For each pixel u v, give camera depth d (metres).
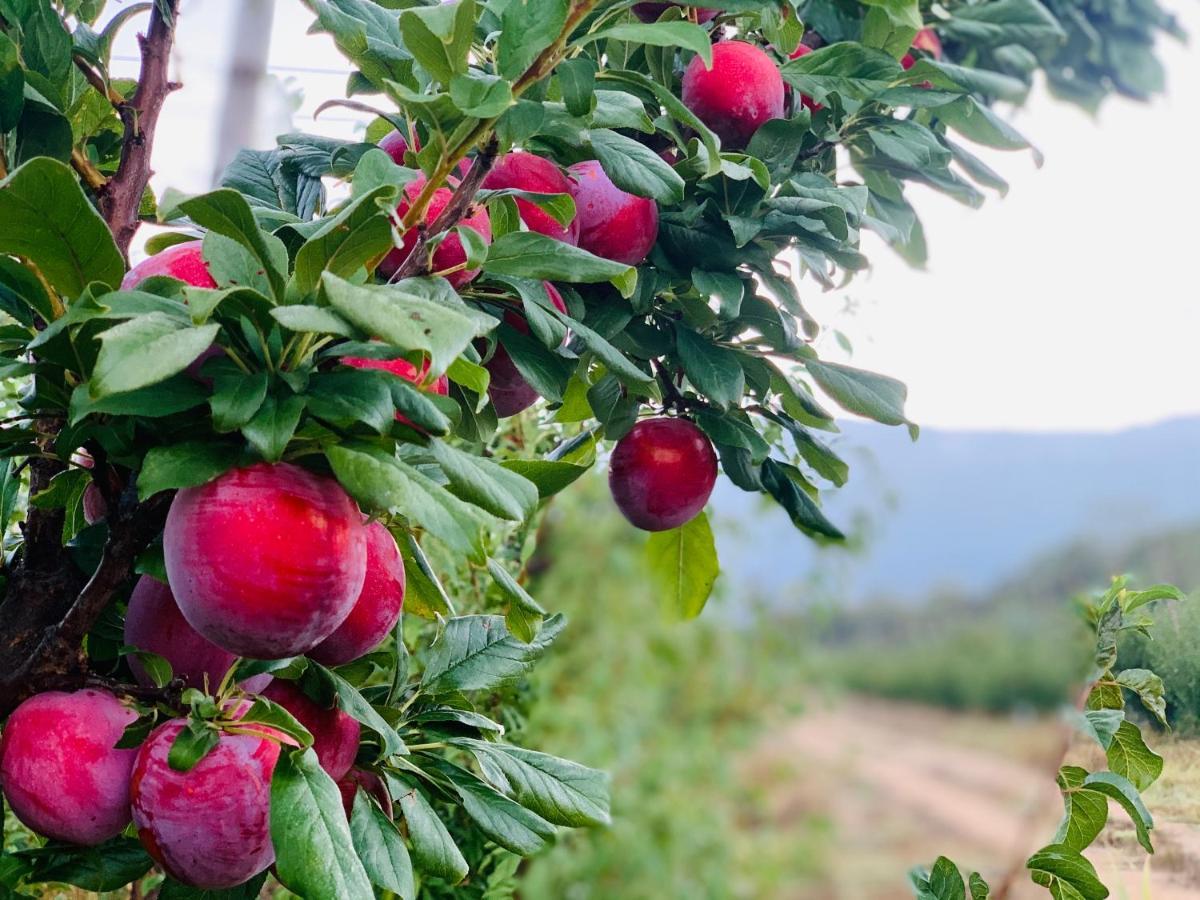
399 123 1.40
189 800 1.07
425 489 0.95
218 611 0.98
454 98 1.03
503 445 2.46
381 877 1.18
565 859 4.11
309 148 1.53
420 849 1.25
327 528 1.00
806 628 6.75
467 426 1.62
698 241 1.61
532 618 1.23
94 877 1.23
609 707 5.46
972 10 2.21
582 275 1.19
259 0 2.01
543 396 1.41
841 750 8.73
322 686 1.20
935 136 1.82
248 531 0.97
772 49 1.79
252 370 1.01
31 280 1.08
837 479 1.85
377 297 0.91
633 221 1.53
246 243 1.02
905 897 7.04
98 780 1.10
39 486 1.23
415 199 1.18
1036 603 10.25
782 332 1.70
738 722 6.57
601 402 1.78
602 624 5.26
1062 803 1.74
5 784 1.10
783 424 1.81
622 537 5.29
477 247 1.10
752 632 6.61
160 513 1.08
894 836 7.64
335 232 1.00
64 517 1.28
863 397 1.69
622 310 1.58
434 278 1.13
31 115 1.26
